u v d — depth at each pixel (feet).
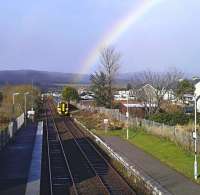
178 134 136.15
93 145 168.76
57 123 279.49
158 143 145.28
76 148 159.84
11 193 79.61
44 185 93.71
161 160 115.75
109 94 312.29
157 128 163.22
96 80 314.14
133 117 215.51
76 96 485.15
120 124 221.46
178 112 187.11
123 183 95.04
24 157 126.93
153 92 262.06
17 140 173.99
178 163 108.68
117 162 123.85
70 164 123.03
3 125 214.90
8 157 126.93
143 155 126.00
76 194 82.89
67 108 343.26
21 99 337.31
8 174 99.30
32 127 240.94
